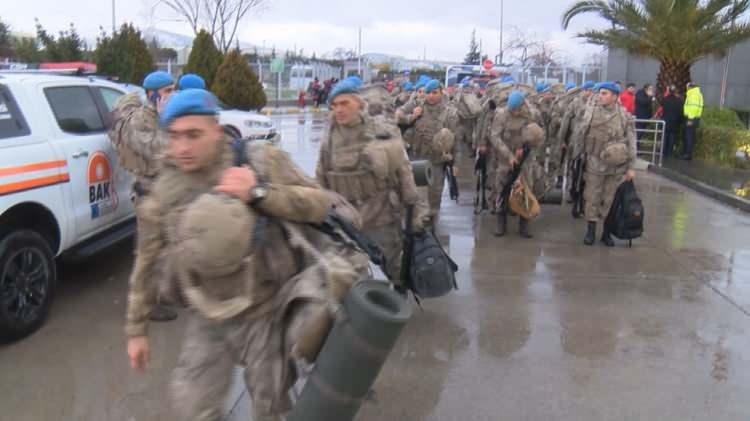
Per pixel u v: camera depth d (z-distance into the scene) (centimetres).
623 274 704
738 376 472
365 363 242
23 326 518
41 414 414
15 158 518
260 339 272
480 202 1050
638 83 2711
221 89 2209
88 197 607
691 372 477
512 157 822
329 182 487
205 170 263
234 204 248
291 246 271
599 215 816
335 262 264
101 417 411
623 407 427
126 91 726
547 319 576
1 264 495
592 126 791
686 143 1628
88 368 477
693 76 2789
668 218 990
